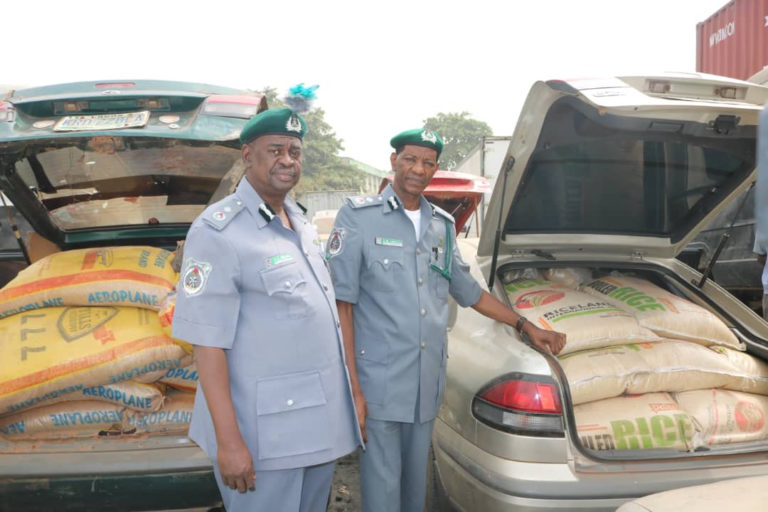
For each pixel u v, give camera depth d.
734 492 1.37
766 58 6.31
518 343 2.48
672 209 3.28
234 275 1.73
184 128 2.72
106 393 2.50
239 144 2.79
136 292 2.66
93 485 2.24
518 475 2.15
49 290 2.66
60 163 3.01
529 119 2.60
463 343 2.77
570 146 2.83
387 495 2.33
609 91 2.39
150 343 2.51
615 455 2.24
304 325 1.81
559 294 3.06
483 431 2.30
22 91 2.82
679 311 2.94
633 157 2.92
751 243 4.93
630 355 2.68
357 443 2.00
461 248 3.61
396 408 2.29
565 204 3.14
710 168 3.03
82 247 3.65
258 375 1.77
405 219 2.38
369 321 2.35
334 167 63.50
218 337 1.70
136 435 2.50
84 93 2.79
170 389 2.74
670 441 2.46
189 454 2.31
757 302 4.98
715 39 7.48
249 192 1.85
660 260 3.49
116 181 3.27
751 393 2.79
